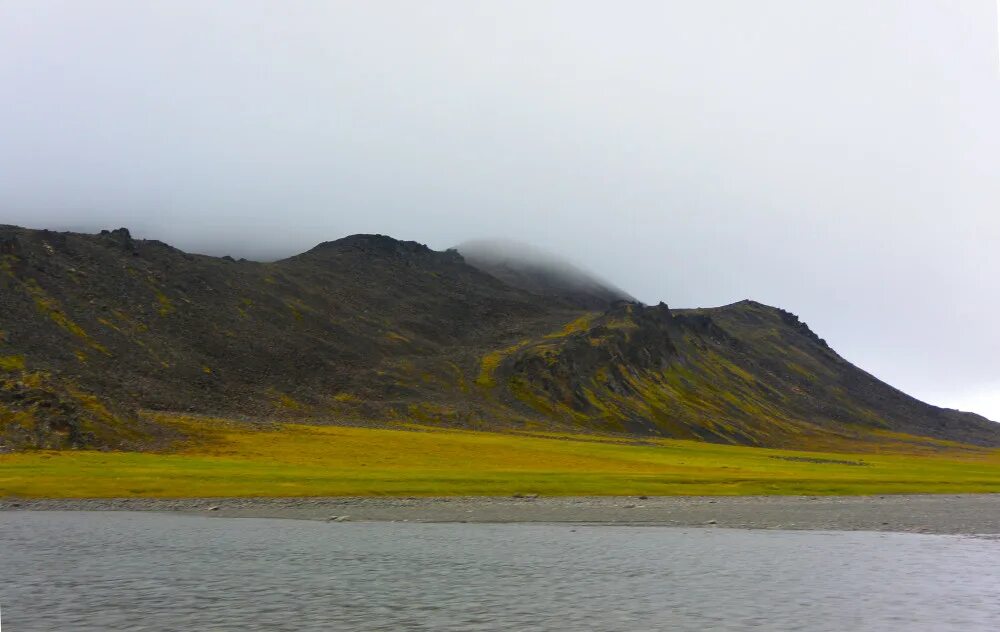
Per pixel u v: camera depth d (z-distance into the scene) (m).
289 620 27.83
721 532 55.22
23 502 67.12
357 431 158.75
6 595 31.41
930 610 30.02
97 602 30.33
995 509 73.81
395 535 51.50
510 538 50.50
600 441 196.38
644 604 30.77
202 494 72.88
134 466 89.81
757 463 145.62
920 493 92.19
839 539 51.62
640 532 54.69
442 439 155.75
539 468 116.81
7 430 109.50
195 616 28.25
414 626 27.08
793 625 27.52
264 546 45.66
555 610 29.64
